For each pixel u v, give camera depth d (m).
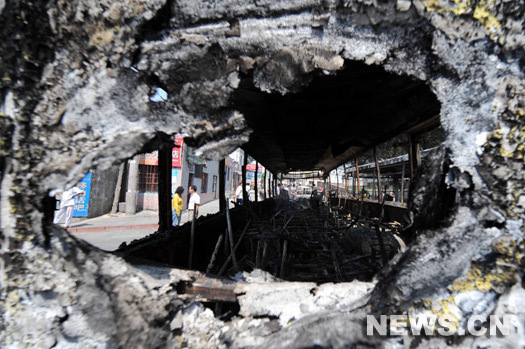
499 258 0.92
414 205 1.19
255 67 1.26
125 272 1.18
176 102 1.28
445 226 1.04
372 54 1.16
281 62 1.22
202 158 1.40
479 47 0.99
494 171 0.96
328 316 1.11
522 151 0.92
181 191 6.22
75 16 1.10
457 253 0.98
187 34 1.20
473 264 0.96
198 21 1.18
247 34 1.18
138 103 1.23
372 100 2.96
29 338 1.03
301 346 1.03
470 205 1.00
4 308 1.03
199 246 3.44
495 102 0.97
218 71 1.25
